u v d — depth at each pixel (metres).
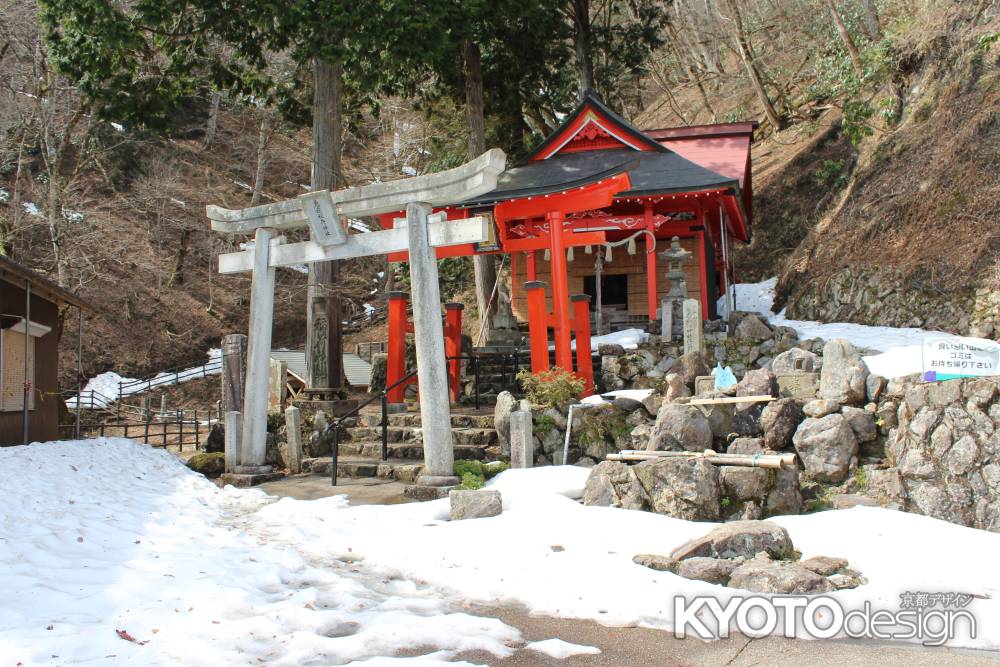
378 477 9.84
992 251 14.38
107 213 34.66
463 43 19.70
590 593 5.20
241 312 35.69
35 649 3.59
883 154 19.33
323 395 13.00
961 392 7.21
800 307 18.66
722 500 7.12
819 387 8.55
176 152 40.25
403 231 9.40
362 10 14.52
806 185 25.00
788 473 7.29
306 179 42.88
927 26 19.92
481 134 21.45
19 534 5.80
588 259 18.39
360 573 5.75
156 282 34.47
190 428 22.92
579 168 17.11
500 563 5.83
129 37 15.38
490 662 4.05
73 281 28.61
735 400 8.50
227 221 10.84
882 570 5.54
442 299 31.47
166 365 31.30
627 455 8.02
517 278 18.84
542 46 22.52
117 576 4.99
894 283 15.98
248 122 43.84
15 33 24.44
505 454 9.80
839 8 25.12
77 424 14.53
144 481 9.62
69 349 29.88
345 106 21.67
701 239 16.50
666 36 34.56
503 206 12.41
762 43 31.27
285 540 6.69
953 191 15.98
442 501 7.97
